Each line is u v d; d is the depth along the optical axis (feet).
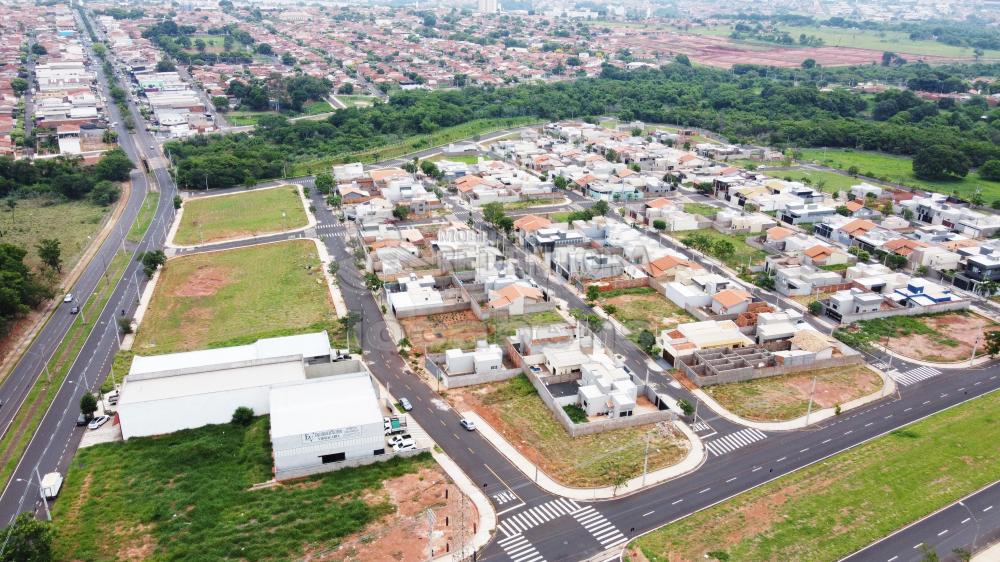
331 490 390.83
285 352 522.06
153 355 542.98
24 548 325.83
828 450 437.17
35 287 622.13
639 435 453.17
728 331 570.87
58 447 430.61
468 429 454.81
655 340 575.38
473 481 405.80
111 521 363.56
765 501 388.37
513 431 455.63
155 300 651.66
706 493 396.78
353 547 349.20
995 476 410.93
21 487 393.50
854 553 350.84
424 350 556.92
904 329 604.49
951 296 655.76
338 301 650.43
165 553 341.82
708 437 451.53
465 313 624.59
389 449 429.38
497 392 501.97
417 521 369.30
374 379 512.22
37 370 524.93
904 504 386.32
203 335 582.35
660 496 394.52
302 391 451.12
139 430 439.22
